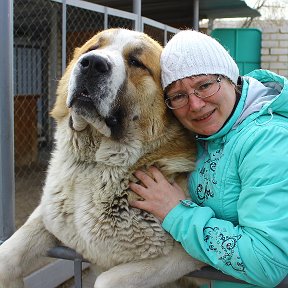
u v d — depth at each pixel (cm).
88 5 204
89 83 97
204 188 93
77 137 103
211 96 89
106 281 90
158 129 104
